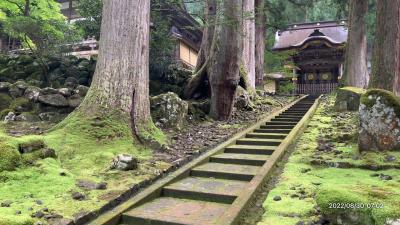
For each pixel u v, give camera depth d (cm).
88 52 1838
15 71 1169
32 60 1192
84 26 1304
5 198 433
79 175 532
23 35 1190
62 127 692
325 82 3117
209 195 501
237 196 482
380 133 636
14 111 885
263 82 2312
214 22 1076
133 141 692
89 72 1193
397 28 810
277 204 435
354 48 1659
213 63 1083
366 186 433
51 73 1173
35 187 468
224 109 1095
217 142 806
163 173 578
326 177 540
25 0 1438
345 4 2045
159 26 1341
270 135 870
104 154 607
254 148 743
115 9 743
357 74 1642
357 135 748
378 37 827
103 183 496
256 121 1094
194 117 1042
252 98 1424
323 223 374
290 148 758
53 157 556
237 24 1038
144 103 747
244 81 1420
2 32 1609
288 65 2727
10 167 491
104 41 743
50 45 1209
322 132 901
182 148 734
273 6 2364
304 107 1513
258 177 538
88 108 709
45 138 624
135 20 746
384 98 641
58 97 891
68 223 380
